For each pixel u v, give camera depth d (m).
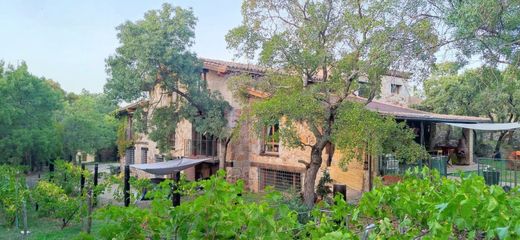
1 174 13.42
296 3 12.18
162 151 19.94
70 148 29.66
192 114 18.16
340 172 15.38
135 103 21.67
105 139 33.44
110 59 17.11
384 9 8.76
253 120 13.28
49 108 23.06
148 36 16.38
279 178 17.53
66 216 11.44
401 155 11.71
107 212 2.65
